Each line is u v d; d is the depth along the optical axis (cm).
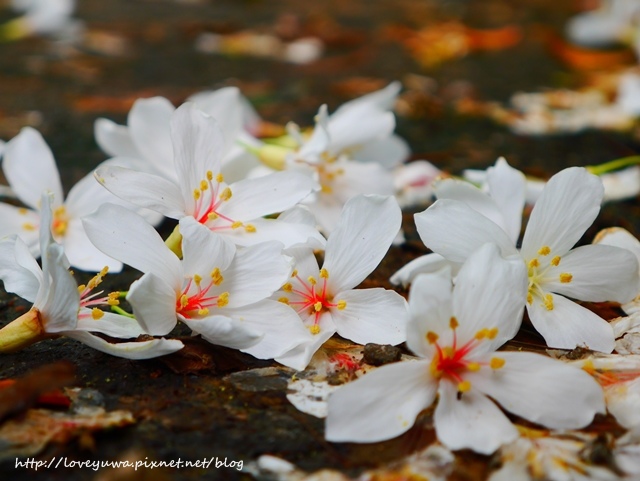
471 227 29
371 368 29
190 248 29
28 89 55
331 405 27
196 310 29
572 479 27
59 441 27
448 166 43
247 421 28
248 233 30
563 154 45
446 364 27
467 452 27
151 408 28
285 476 26
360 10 79
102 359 29
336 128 36
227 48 67
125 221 29
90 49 65
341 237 30
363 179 35
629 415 28
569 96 56
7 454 26
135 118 35
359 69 62
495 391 27
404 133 49
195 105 31
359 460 27
